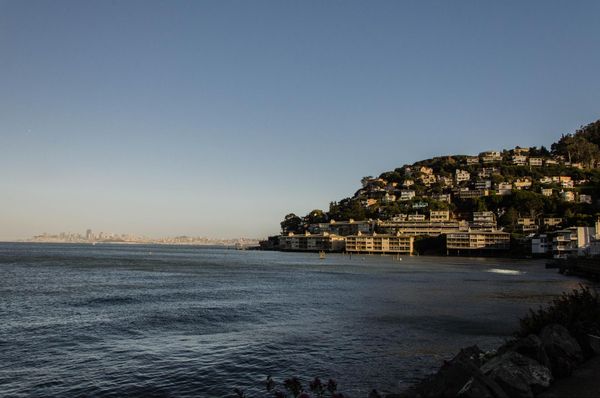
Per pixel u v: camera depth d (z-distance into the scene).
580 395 12.66
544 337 15.41
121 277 96.62
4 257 182.12
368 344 33.19
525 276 105.94
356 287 79.12
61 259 173.38
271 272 121.69
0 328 39.25
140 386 24.28
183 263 164.50
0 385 24.34
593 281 89.56
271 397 22.41
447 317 45.28
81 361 28.95
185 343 33.84
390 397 13.92
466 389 11.95
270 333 37.44
